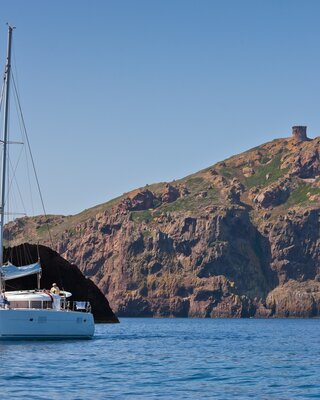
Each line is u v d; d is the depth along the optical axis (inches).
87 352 3405.5
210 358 3430.1
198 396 2097.7
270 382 2448.3
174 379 2502.5
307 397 2096.5
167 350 3937.0
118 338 5147.6
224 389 2253.9
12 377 2410.2
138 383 2369.6
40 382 2317.9
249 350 4133.9
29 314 3511.3
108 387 2253.9
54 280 6702.8
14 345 3425.2
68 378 2442.2
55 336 3659.0
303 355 3757.4
